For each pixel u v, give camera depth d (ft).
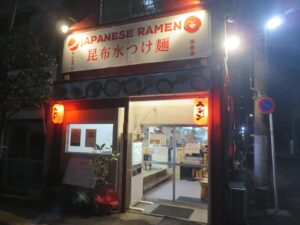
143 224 21.40
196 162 27.37
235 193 21.24
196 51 22.68
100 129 26.89
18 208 25.40
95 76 27.30
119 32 26.40
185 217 23.00
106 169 25.05
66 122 28.27
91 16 28.30
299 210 25.66
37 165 29.25
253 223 22.08
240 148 60.13
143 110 29.01
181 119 27.37
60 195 25.54
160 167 31.91
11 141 31.48
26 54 20.70
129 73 25.55
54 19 30.42
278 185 37.70
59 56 29.19
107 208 23.56
